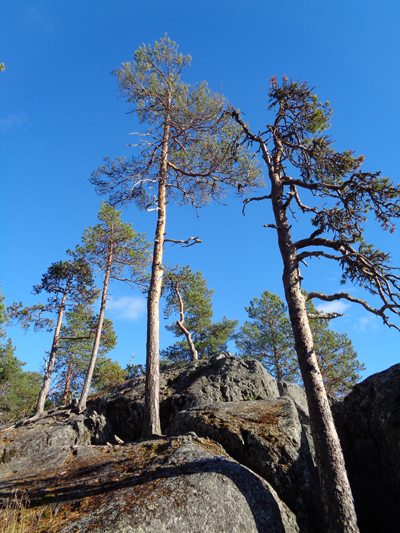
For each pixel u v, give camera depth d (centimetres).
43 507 573
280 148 1047
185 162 1658
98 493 589
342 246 798
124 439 1324
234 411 943
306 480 690
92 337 2203
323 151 927
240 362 1494
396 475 609
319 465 607
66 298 2203
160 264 1367
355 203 824
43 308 2097
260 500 586
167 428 1174
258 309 2872
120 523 476
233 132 1554
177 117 1603
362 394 725
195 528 489
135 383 1695
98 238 2170
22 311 2059
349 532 522
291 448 747
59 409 1777
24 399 3088
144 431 1047
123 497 545
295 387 1577
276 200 962
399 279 745
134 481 601
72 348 2650
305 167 998
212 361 1576
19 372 3195
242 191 1608
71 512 543
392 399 639
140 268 2173
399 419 595
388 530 629
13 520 537
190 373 1535
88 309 2261
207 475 589
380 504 652
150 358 1170
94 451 827
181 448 712
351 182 805
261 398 1308
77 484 636
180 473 602
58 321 2125
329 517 558
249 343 2731
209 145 1551
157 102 1630
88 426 1330
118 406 1488
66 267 2144
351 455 734
